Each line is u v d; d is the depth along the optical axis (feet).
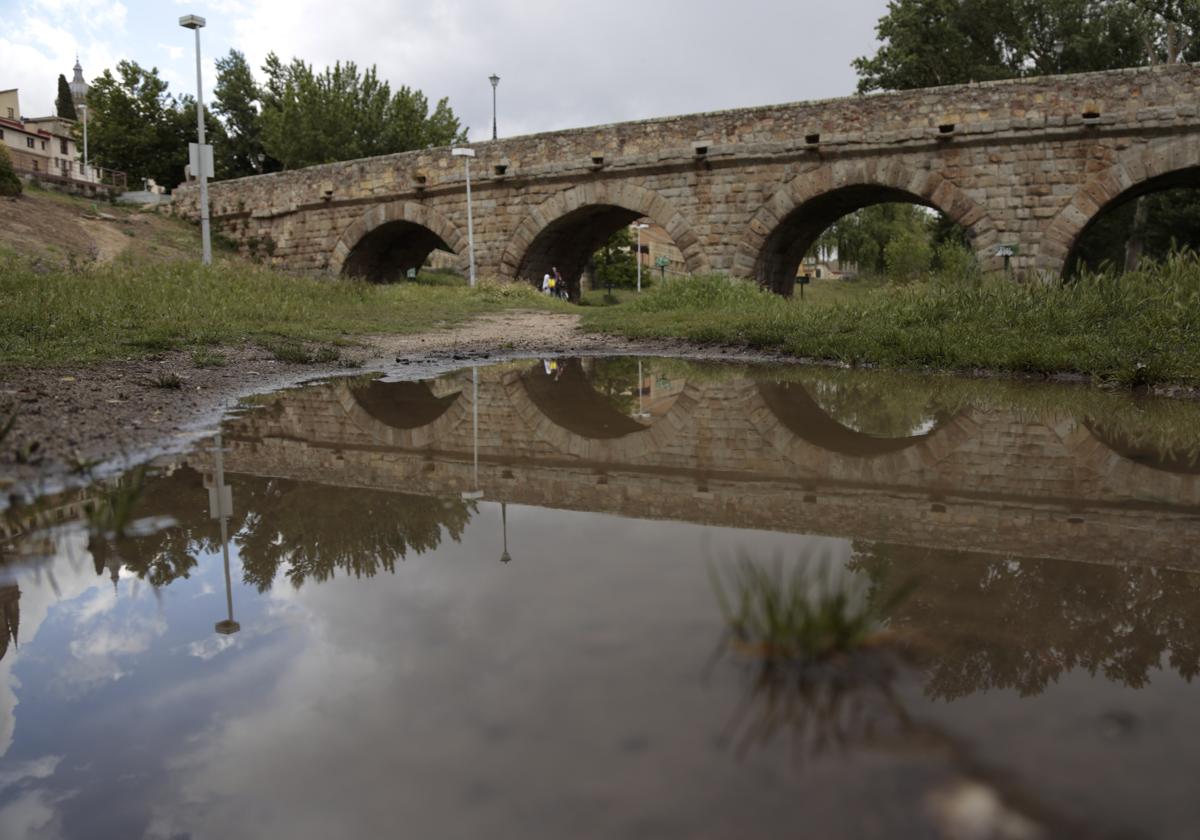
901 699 4.20
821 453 14.16
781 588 5.89
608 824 3.16
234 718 4.44
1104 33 114.73
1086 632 5.30
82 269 52.95
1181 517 9.27
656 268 221.05
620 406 20.83
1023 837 2.96
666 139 83.35
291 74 146.51
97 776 3.88
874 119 74.13
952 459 13.51
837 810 3.18
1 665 5.31
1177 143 64.03
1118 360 26.12
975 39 124.57
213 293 48.52
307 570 7.15
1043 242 68.80
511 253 93.15
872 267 200.44
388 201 100.58
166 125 176.65
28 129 216.33
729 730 3.90
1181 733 3.81
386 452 14.23
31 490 10.36
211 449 13.97
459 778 3.63
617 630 5.36
